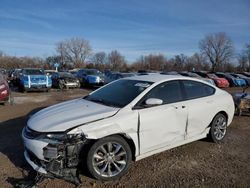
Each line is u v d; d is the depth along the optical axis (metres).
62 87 20.12
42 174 3.72
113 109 4.12
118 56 85.50
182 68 78.12
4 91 10.23
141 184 3.81
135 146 4.15
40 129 3.75
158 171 4.22
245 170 4.35
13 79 22.12
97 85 21.80
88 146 3.79
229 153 5.08
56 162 3.63
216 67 79.69
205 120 5.25
